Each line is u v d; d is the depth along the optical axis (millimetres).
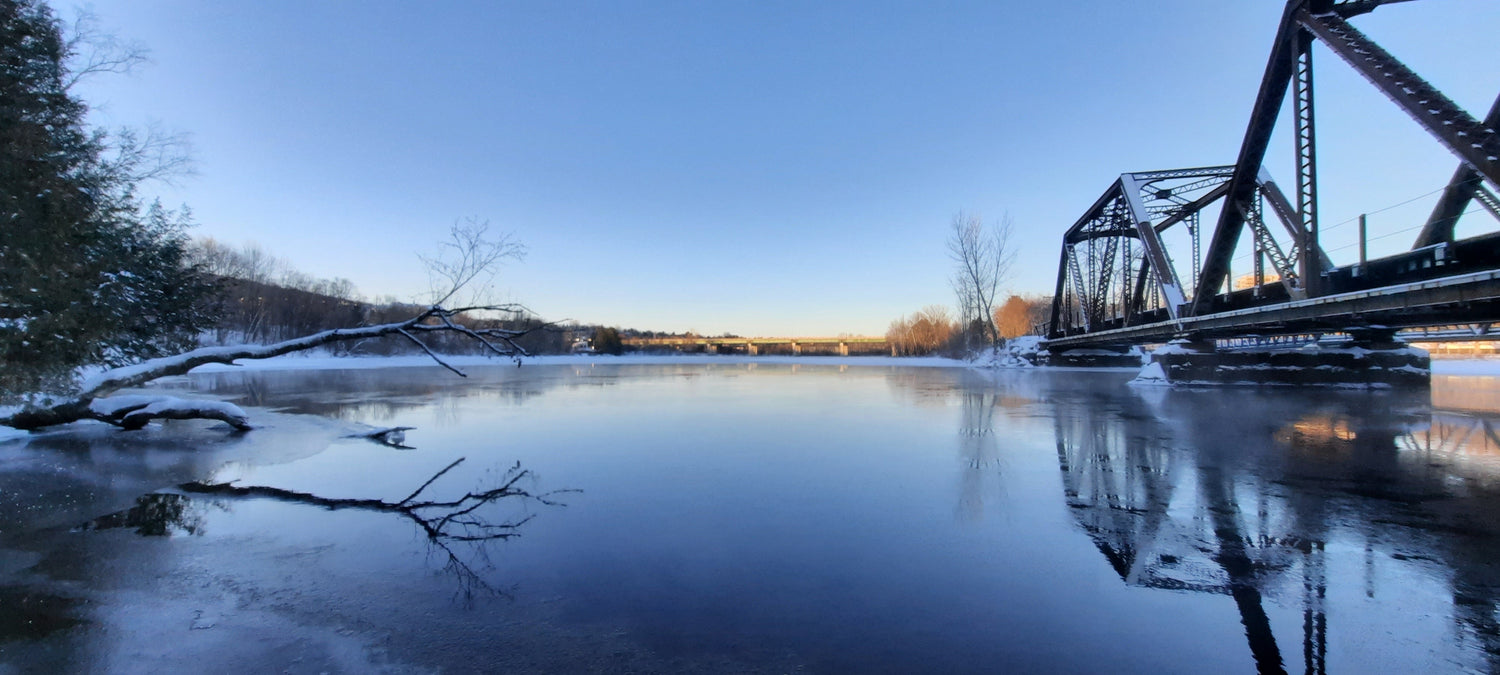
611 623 4258
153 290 15062
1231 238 21203
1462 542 5867
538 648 3906
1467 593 4738
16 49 8570
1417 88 10477
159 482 8609
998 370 44062
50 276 8617
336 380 33688
